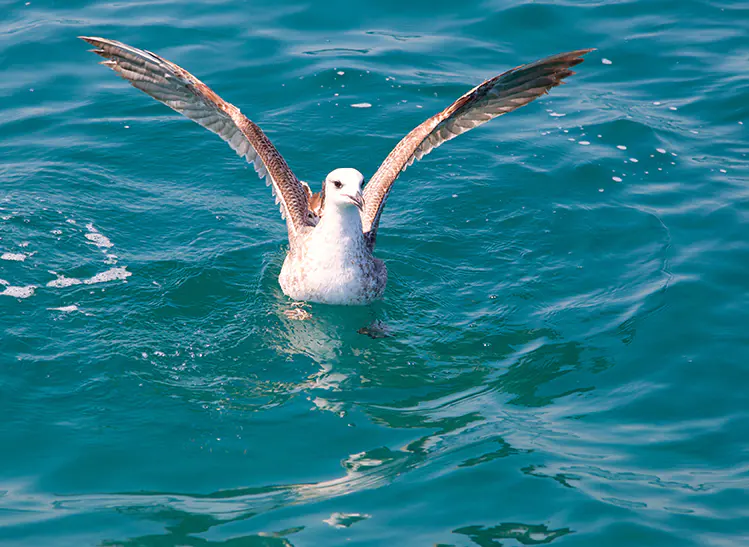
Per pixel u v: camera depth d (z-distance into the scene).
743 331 11.91
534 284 13.38
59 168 15.80
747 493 9.11
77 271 13.30
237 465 9.72
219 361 11.66
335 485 9.38
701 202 15.03
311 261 12.88
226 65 18.97
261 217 15.27
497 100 12.30
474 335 12.34
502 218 15.07
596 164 16.22
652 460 9.69
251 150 13.70
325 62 19.12
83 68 18.89
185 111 12.90
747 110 17.69
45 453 9.80
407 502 9.09
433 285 13.57
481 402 10.89
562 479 9.38
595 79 19.09
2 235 13.76
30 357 11.36
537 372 11.45
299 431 10.31
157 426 10.31
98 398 10.74
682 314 12.32
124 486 9.35
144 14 20.73
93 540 8.52
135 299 12.83
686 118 17.61
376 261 13.39
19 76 18.42
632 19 20.94
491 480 9.38
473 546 8.44
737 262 13.39
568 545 8.45
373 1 21.47
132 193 15.46
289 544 8.49
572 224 14.72
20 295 12.57
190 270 13.60
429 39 20.19
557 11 21.08
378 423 10.48
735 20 20.89
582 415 10.55
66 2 21.06
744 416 10.38
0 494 9.12
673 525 8.67
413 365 11.72
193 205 15.34
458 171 16.34
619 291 13.02
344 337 12.32
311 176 15.93
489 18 20.86
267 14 21.00
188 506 9.05
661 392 10.89
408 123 17.39
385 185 13.78
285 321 12.65
